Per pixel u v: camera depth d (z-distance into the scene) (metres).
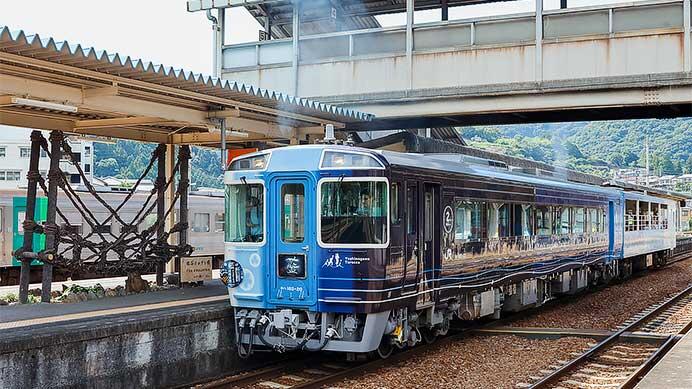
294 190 9.40
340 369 9.82
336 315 9.26
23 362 7.18
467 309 12.02
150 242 12.80
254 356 10.35
